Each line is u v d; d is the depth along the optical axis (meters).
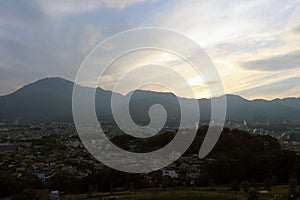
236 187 42.88
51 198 38.38
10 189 42.72
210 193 40.31
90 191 40.38
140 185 45.25
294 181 38.59
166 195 39.53
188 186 45.91
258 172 49.06
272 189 42.16
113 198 38.00
